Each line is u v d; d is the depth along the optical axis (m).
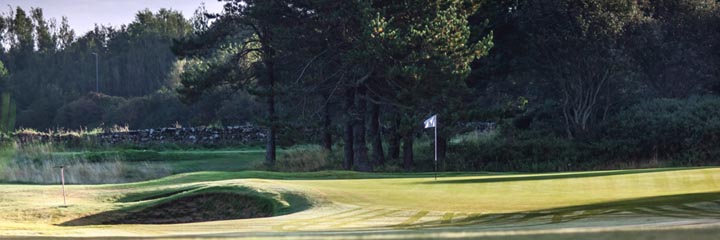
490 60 38.25
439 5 33.56
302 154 40.75
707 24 43.94
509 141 40.97
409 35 31.36
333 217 13.00
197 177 25.14
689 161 36.19
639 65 43.38
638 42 41.31
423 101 33.56
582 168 36.47
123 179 32.88
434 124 22.98
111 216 17.02
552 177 22.16
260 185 18.86
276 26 36.19
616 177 20.77
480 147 40.41
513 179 21.52
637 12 41.81
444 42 31.30
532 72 43.16
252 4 36.69
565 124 43.59
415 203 14.87
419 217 12.59
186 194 18.27
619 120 40.88
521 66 41.41
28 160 33.53
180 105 73.12
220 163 40.06
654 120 39.09
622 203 13.52
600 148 38.09
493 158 38.88
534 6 39.72
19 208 16.92
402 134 34.78
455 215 12.67
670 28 44.00
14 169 28.86
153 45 104.19
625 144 38.16
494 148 39.19
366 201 15.51
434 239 5.74
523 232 6.39
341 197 16.31
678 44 43.34
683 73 44.22
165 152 43.97
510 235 5.99
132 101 78.31
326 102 35.09
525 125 45.06
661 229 6.23
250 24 38.12
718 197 14.12
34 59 102.75
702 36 44.12
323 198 16.25
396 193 16.98
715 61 44.34
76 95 89.44
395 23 33.84
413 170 36.50
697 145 37.12
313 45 35.34
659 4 44.97
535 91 47.44
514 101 36.81
